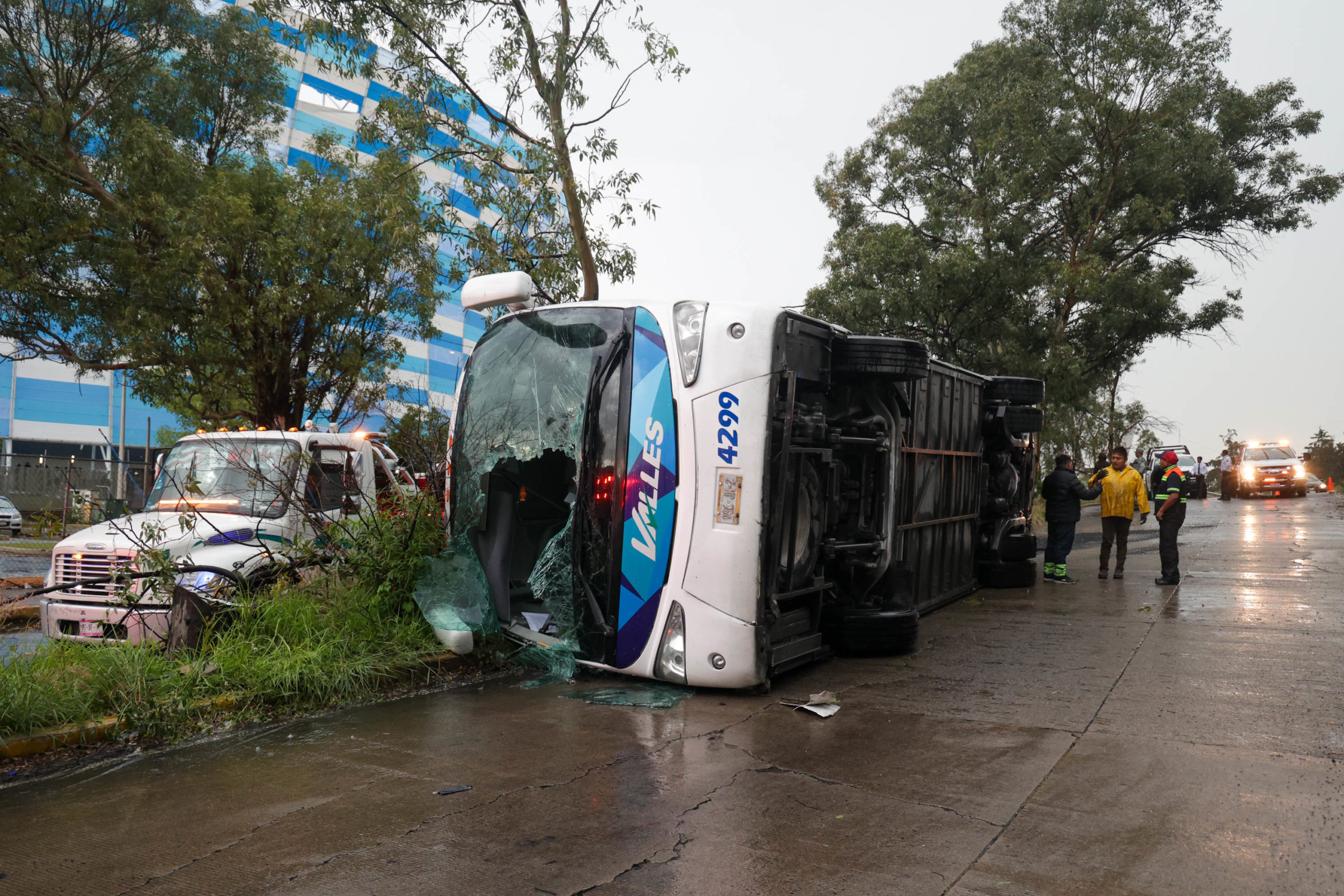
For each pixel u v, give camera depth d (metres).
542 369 6.90
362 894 3.14
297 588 6.85
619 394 6.35
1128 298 25.00
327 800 4.07
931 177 29.45
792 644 6.48
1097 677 6.38
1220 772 4.30
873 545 7.32
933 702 5.75
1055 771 4.38
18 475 21.41
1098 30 25.70
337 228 16.72
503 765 4.57
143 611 6.92
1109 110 24.59
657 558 6.09
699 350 6.07
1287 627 8.19
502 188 12.19
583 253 12.02
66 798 4.12
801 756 4.68
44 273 16.47
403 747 4.87
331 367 17.81
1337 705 5.47
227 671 5.57
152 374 17.94
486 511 7.26
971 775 4.34
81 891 3.18
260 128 19.73
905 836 3.62
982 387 11.34
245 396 17.83
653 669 6.11
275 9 11.40
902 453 8.21
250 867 3.37
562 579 6.58
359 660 6.12
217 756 4.73
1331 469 65.19
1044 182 26.08
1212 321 28.62
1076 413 29.08
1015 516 12.12
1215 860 3.34
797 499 6.45
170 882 3.25
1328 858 3.34
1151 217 25.75
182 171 16.28
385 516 7.53
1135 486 12.44
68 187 16.36
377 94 52.91
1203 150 26.95
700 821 3.81
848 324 24.95
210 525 7.02
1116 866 3.31
